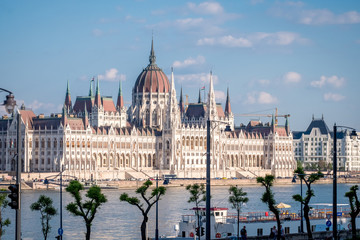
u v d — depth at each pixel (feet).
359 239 592.60
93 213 601.62
